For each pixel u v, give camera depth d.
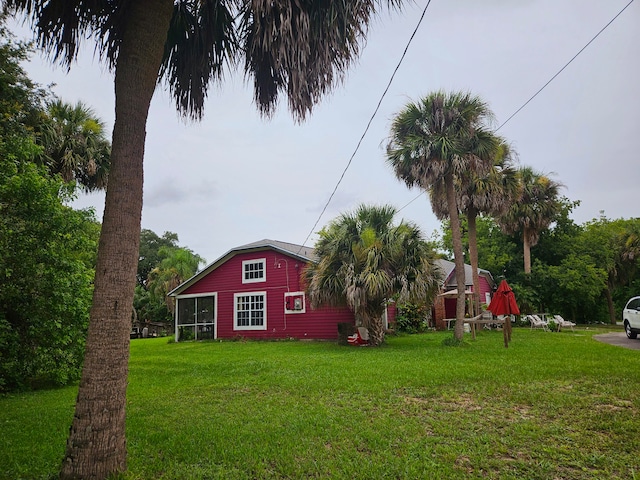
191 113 5.31
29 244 8.07
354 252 13.30
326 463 3.76
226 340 20.20
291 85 4.64
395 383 6.79
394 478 3.44
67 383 9.15
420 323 20.19
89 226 10.47
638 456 3.73
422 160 13.47
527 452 3.88
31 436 4.86
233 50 5.18
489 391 6.07
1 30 10.16
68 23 4.41
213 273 21.61
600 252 28.58
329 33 4.27
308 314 18.45
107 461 3.31
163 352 15.16
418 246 12.98
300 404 5.84
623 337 16.33
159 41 3.94
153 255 48.69
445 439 4.26
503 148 18.30
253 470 3.69
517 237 31.00
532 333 17.77
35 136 12.65
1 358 7.86
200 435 4.61
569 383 6.47
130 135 3.71
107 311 3.46
